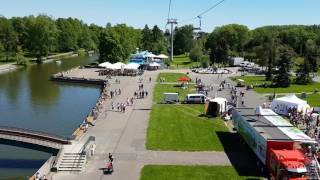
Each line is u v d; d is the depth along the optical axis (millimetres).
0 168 58156
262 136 51781
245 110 68625
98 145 62250
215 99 86188
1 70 188625
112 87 125812
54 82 153125
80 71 174250
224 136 68438
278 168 46188
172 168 52781
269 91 121125
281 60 132500
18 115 98000
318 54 165500
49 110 103938
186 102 99875
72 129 84875
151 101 101875
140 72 162250
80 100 117875
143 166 53469
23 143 60375
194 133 70188
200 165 54031
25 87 141750
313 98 109688
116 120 79250
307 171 45406
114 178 49438
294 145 50219
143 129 72312
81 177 49844
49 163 53500
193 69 181125
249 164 54688
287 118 83188
